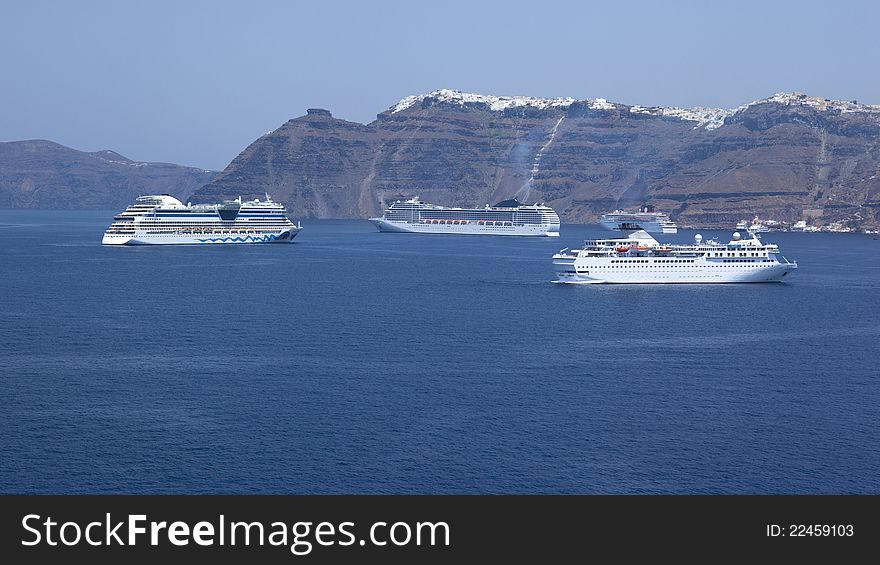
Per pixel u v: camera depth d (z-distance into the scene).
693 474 169.38
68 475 166.75
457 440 185.25
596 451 179.88
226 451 178.38
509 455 177.25
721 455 178.38
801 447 183.38
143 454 176.50
